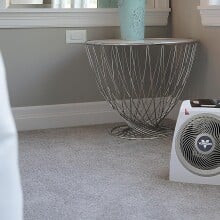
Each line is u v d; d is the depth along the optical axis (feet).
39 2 9.30
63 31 9.08
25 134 8.68
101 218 4.75
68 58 9.23
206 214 4.82
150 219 4.70
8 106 2.14
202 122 5.65
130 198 5.31
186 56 8.89
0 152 2.10
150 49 9.63
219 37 8.02
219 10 7.80
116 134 8.54
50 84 9.20
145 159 6.89
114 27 9.43
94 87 9.52
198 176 5.74
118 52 9.38
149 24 9.66
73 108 9.41
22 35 8.83
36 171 6.36
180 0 9.33
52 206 5.09
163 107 9.20
